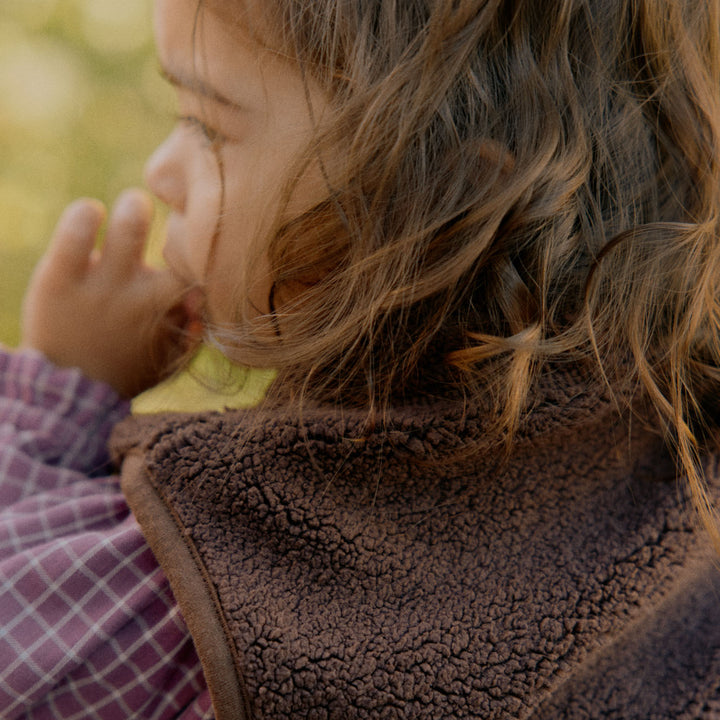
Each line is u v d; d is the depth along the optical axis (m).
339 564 0.46
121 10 1.21
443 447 0.45
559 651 0.45
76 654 0.46
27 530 0.52
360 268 0.46
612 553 0.48
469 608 0.46
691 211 0.49
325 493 0.46
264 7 0.45
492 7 0.43
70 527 0.53
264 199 0.48
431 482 0.47
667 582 0.48
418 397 0.47
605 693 0.52
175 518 0.46
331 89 0.45
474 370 0.46
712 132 0.49
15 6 1.18
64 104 1.18
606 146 0.47
